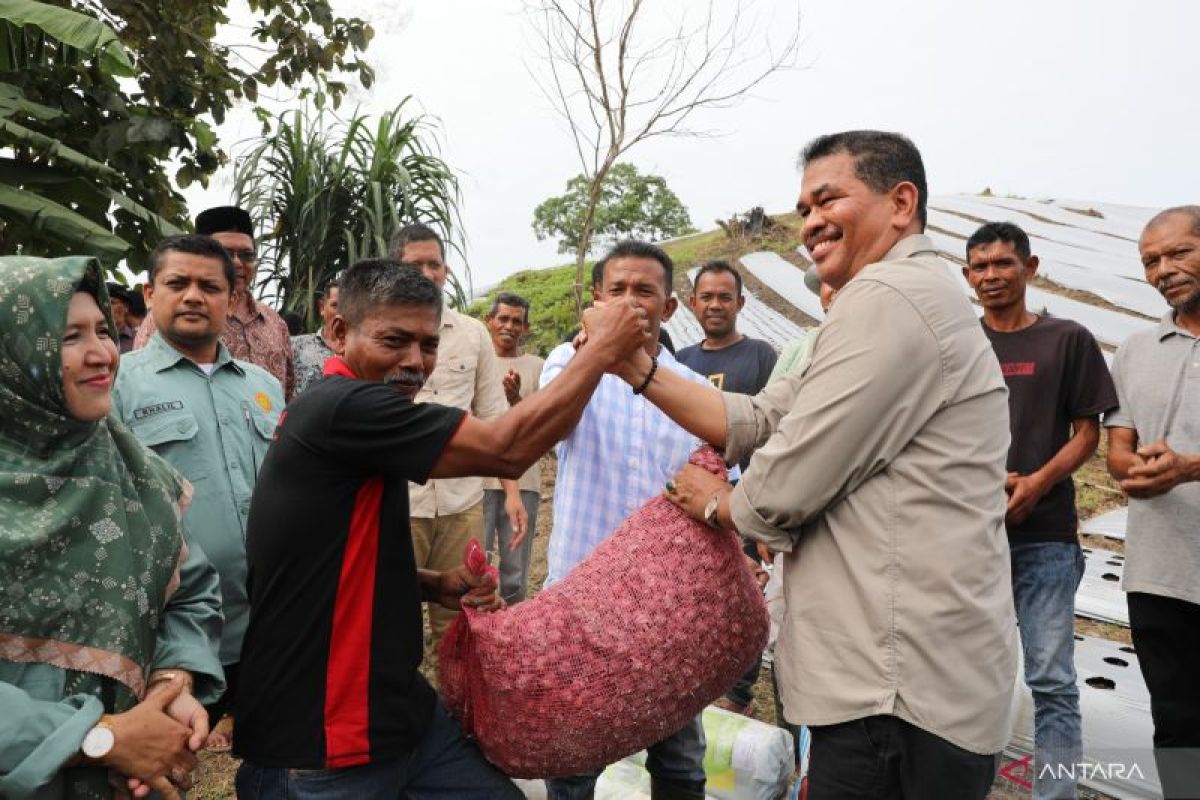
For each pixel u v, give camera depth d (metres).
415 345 1.88
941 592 1.61
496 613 1.86
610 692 1.79
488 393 4.07
